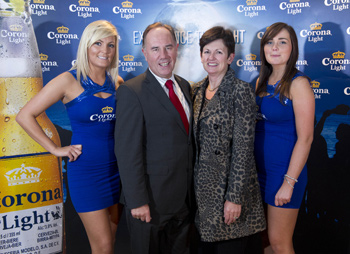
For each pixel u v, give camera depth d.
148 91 1.73
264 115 1.91
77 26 2.58
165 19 2.67
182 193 1.83
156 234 1.83
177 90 1.89
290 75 1.82
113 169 2.09
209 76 1.80
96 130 1.99
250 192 1.78
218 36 1.69
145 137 1.74
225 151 1.72
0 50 2.37
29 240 2.54
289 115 1.84
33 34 2.47
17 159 2.45
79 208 2.02
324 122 2.63
